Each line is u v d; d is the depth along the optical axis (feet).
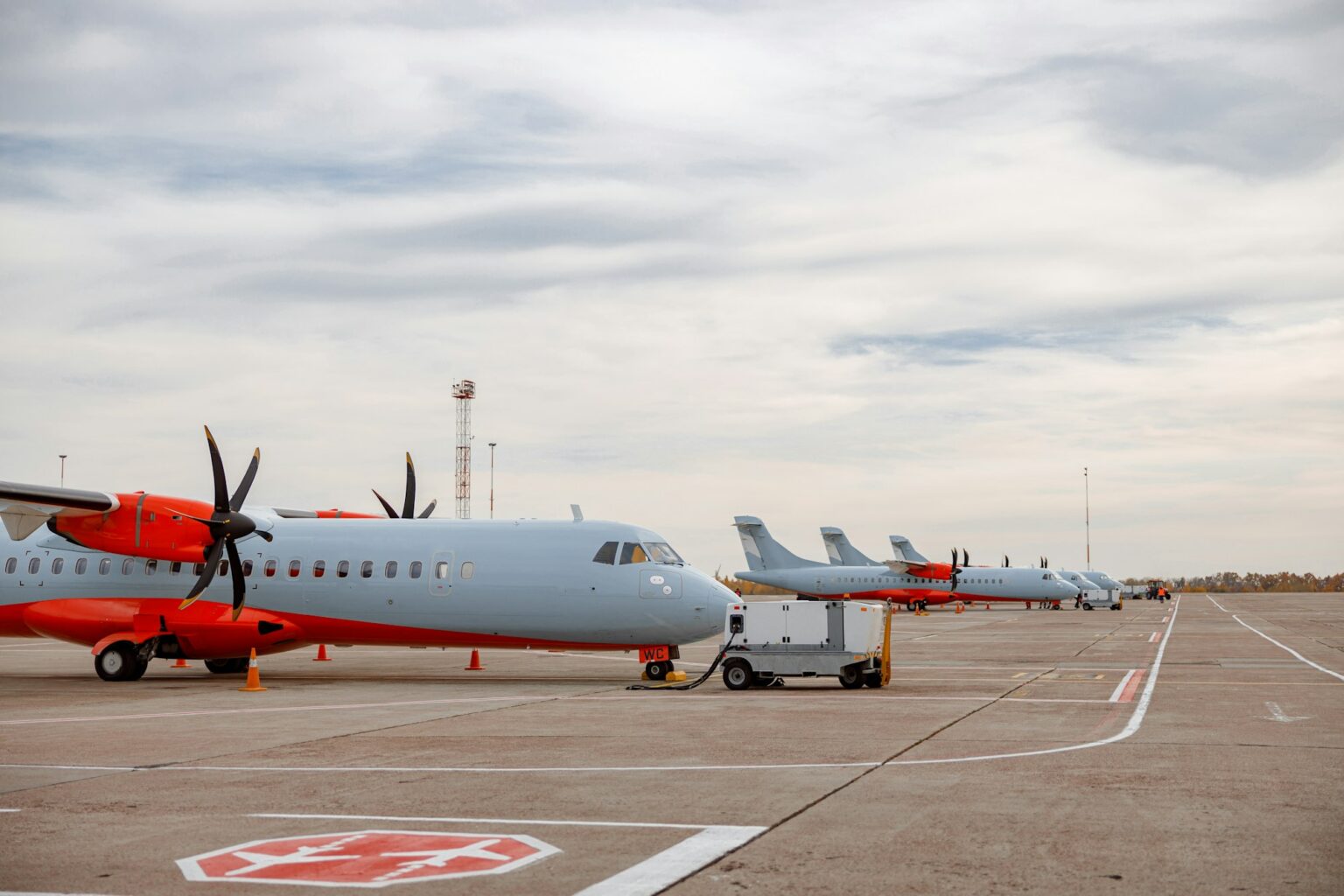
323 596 87.04
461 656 117.91
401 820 33.09
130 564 89.40
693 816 33.27
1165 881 25.71
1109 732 51.93
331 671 96.99
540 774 41.24
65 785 39.47
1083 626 189.98
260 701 70.74
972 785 38.17
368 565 86.79
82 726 57.11
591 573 83.05
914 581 275.80
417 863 27.94
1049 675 87.81
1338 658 105.19
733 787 38.19
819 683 81.25
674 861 27.86
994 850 28.81
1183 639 142.72
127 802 36.32
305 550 88.38
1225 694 71.05
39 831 31.91
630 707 65.26
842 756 44.93
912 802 35.14
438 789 38.11
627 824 32.22
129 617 87.97
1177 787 37.65
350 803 35.73
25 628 90.99
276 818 33.53
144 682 87.51
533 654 122.21
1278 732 52.06
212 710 64.75
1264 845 29.14
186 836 31.12
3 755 46.80
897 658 109.09
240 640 87.66
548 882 26.07
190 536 83.87
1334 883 25.50
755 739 50.29
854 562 300.61
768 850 28.89
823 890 25.20
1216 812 33.42
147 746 49.62
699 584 82.33
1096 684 78.74
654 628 82.07
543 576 83.66
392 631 86.58
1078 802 35.12
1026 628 182.29
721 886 25.55
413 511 102.01
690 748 47.65
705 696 71.56
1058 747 47.01
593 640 83.76
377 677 90.38
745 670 76.84
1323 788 37.40
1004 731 52.80
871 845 29.40
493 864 27.66
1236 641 135.23
